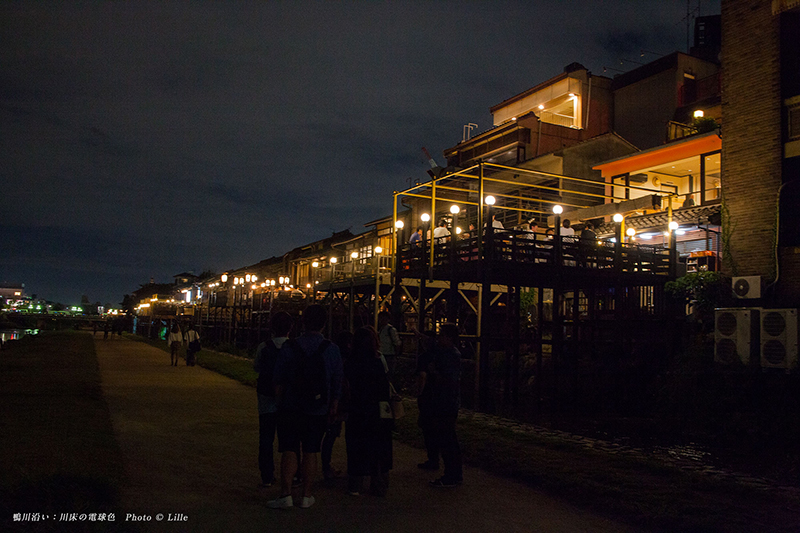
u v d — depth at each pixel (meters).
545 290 24.17
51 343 37.78
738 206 15.99
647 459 8.41
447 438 6.96
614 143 28.23
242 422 10.71
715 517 5.70
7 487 5.16
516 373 17.70
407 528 5.38
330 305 24.22
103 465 6.64
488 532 5.40
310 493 5.86
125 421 10.29
